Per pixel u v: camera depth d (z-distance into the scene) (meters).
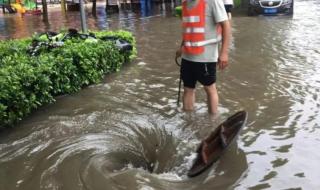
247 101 7.30
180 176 5.00
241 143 5.66
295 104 7.09
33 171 5.06
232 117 5.73
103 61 8.90
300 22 17.31
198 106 7.09
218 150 5.19
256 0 20.22
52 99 7.16
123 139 5.96
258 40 13.20
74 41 9.36
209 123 6.39
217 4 6.11
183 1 6.34
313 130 6.04
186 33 6.34
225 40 6.23
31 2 30.25
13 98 6.23
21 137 5.96
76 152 5.50
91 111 6.93
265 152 5.42
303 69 9.43
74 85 7.93
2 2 28.14
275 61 10.26
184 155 5.50
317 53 11.09
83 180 4.84
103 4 33.31
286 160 5.22
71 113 6.84
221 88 8.06
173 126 6.38
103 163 5.25
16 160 5.32
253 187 4.68
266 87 8.09
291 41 12.89
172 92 7.96
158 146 5.87
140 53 11.55
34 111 6.91
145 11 24.86
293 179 4.82
